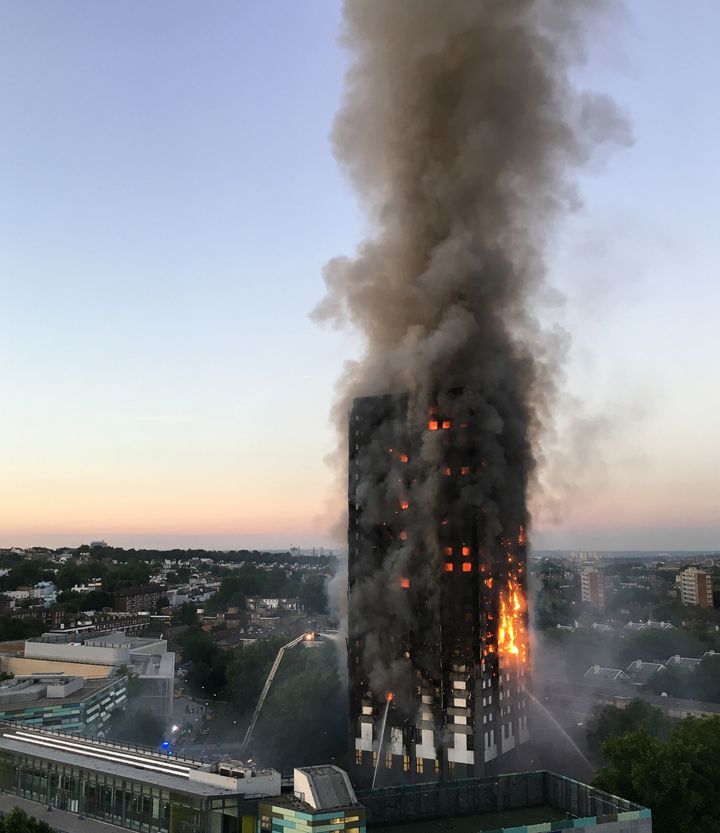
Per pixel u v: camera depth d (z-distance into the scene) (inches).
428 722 4402.1
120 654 7386.8
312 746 5413.4
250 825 2773.1
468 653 4338.1
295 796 2854.3
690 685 6786.4
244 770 2967.5
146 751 3449.8
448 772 4308.6
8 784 3545.8
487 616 4483.3
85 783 3225.9
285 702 5472.4
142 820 2977.4
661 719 4874.5
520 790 3602.4
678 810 3412.9
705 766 3533.5
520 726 4805.6
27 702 5472.4
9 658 7490.2
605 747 3750.0
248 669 6884.8
